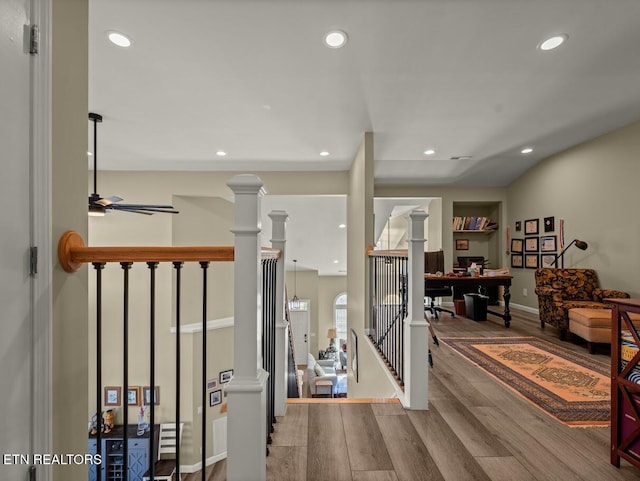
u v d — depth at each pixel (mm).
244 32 2059
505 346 3523
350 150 4410
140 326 5207
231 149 4352
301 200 5859
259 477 1124
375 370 3252
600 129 3873
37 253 1031
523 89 2824
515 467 1554
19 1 981
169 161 4887
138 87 2729
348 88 2770
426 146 4383
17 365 971
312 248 7930
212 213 5699
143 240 5316
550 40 2162
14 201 963
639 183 3668
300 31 2055
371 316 3725
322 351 10172
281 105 3076
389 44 2191
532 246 5445
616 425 1558
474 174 5727
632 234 3758
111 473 4707
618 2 1828
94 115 3262
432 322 4750
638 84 2756
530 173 5469
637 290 3719
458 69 2500
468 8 1869
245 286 1140
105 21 1942
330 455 1641
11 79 956
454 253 6527
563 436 1813
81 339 1256
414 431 1859
